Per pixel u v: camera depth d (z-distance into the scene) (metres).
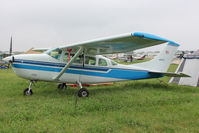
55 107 3.56
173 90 6.23
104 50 5.46
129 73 6.50
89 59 5.78
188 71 7.77
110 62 6.16
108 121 2.95
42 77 5.18
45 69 5.18
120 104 4.00
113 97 4.78
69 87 6.80
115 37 3.96
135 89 6.38
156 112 3.56
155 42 4.11
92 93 5.55
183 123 3.02
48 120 2.90
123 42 4.39
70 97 4.79
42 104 3.77
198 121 3.11
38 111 3.27
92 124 2.79
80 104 3.81
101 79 6.01
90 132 2.50
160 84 7.67
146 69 6.86
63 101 4.18
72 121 2.91
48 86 6.84
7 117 2.95
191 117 3.31
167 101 4.45
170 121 3.08
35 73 5.08
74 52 5.57
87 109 3.56
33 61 5.07
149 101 4.37
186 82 7.61
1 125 2.64
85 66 5.68
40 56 5.21
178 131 2.69
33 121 2.85
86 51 5.57
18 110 3.29
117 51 5.60
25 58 5.00
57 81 5.44
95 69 5.86
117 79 6.30
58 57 5.36
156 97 4.85
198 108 3.91
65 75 5.41
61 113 3.28
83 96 4.96
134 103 4.15
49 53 5.39
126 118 3.11
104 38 4.21
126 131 2.63
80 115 3.25
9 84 7.04
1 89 5.95
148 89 6.35
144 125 2.87
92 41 4.46
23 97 4.76
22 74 5.00
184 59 8.44
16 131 2.45
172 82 8.23
